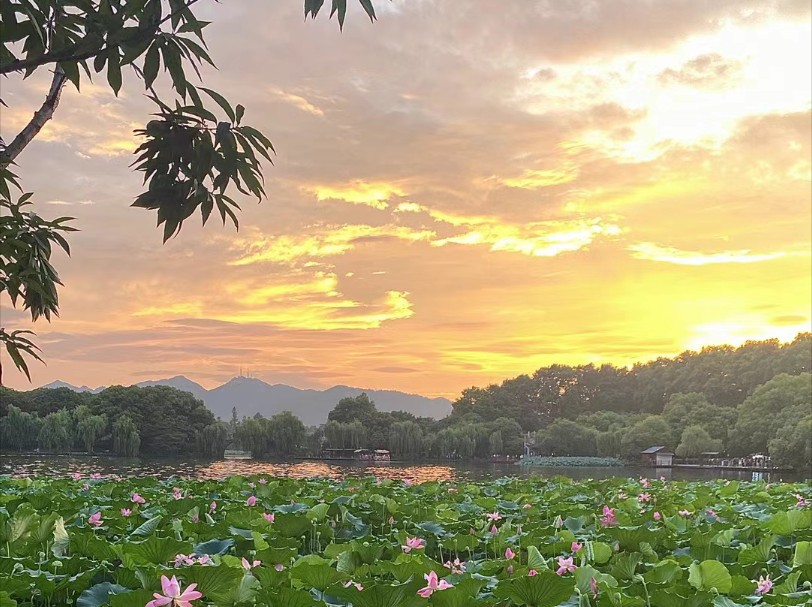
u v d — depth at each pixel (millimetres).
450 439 153750
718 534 6445
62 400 113688
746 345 182625
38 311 5980
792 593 4461
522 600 3975
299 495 10906
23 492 10336
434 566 4727
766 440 121000
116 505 8570
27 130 4605
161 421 109375
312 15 3758
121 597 3529
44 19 3447
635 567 5359
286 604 3727
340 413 155000
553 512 8938
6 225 5551
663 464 130750
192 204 3910
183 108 3742
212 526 6449
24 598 4203
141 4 3312
